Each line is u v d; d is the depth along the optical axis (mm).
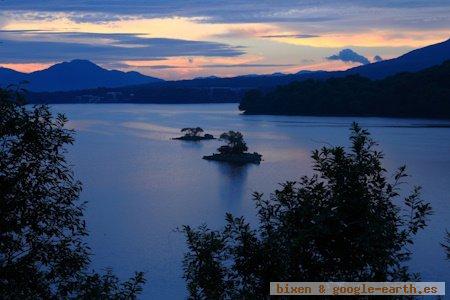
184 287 30734
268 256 7699
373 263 7398
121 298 9922
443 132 127062
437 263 32000
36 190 9781
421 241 36594
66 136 10430
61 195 10234
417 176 67000
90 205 54625
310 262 7691
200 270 8117
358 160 7836
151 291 30266
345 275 7617
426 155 87125
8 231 9406
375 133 125125
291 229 7711
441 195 54719
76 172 75062
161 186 65812
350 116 189875
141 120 184625
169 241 41000
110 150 100312
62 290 9789
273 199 8055
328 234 7422
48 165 10180
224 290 8078
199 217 50250
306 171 76250
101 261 35812
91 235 42969
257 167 80562
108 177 71625
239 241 8039
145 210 52719
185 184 67375
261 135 125625
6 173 9609
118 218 49250
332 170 7785
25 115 9961
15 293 9117
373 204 7562
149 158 90375
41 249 9805
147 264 35156
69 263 9898
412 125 148625
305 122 166750
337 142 105938
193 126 156625
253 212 51750
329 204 7559
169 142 115125
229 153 91125
